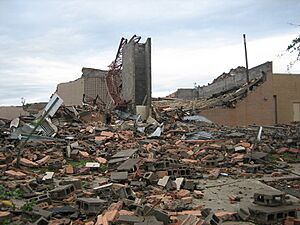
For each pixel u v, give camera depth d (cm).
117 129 2011
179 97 4819
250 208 653
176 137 1864
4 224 584
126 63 3234
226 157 1363
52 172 1099
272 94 3036
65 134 1822
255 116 3002
